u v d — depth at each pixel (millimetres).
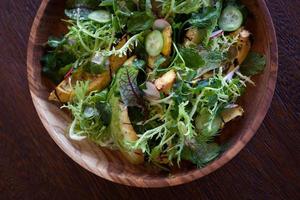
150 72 533
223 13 545
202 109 532
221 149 532
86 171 610
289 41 600
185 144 531
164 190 603
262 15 524
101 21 552
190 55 529
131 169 543
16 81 617
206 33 535
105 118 542
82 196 609
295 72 599
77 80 555
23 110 614
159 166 542
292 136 597
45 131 612
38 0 614
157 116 536
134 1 548
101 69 544
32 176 613
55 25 561
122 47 536
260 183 598
